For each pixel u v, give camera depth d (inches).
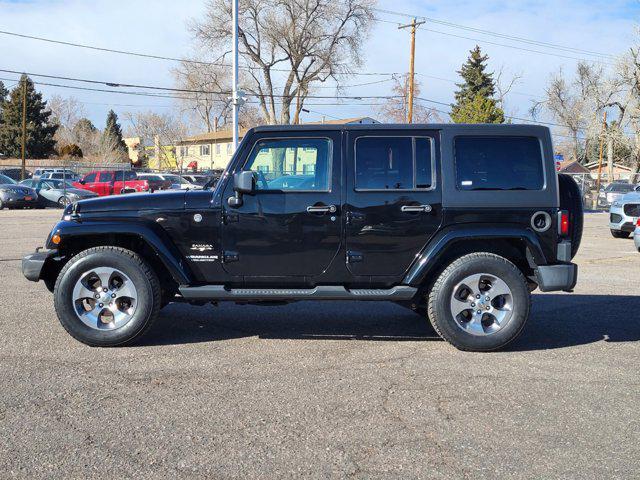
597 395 183.2
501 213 229.3
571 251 234.5
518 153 232.4
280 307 307.1
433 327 254.7
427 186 229.6
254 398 177.3
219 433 153.3
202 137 3267.7
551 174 231.5
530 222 230.1
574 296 345.7
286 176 230.8
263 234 229.0
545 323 278.5
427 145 231.0
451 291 225.9
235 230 229.6
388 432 155.2
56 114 3693.4
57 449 143.5
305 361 213.9
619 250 581.9
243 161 230.8
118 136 3533.5
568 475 134.0
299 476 132.1
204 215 229.3
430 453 143.8
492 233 227.1
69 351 221.8
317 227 228.2
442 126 231.5
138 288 225.6
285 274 231.6
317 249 229.3
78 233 225.8
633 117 2218.3
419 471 134.9
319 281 232.7
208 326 264.4
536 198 229.9
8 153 2664.9
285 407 170.7
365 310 301.9
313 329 261.3
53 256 234.4
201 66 2058.3
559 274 227.9
